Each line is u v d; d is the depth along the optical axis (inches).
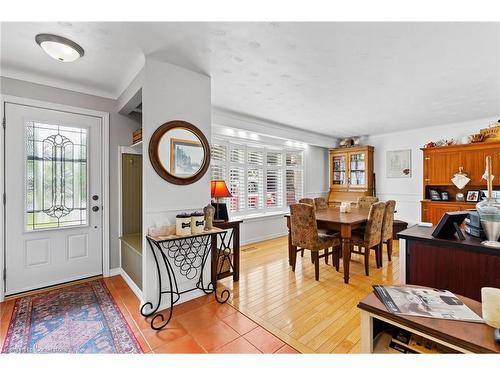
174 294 92.2
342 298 97.6
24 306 89.7
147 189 85.7
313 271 127.8
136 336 72.8
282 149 213.5
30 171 100.5
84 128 112.7
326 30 69.1
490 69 92.8
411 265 69.9
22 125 98.1
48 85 103.0
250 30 69.3
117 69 93.5
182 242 93.5
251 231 186.5
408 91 116.1
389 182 211.8
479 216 61.4
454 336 30.9
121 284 109.4
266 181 202.2
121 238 116.6
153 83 85.8
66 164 108.7
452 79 102.3
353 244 126.2
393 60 86.1
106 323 79.5
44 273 104.1
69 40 73.5
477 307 37.5
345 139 231.6
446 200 171.0
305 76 100.1
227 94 121.3
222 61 87.8
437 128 187.0
